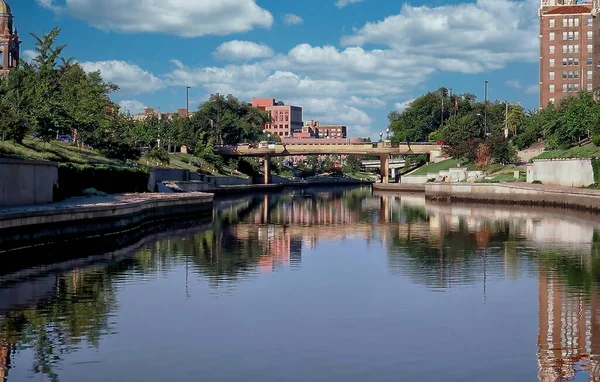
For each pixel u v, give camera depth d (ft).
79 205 175.01
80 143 330.13
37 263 125.90
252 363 65.46
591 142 352.69
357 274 114.93
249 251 147.02
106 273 114.93
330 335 75.10
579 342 72.28
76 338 73.72
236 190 475.31
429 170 507.71
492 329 77.66
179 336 74.54
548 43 589.32
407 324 79.82
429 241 166.40
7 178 162.09
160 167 391.45
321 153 566.77
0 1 549.54
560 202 279.90
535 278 109.81
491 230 193.06
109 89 354.95
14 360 66.23
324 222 231.71
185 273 115.44
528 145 474.90
